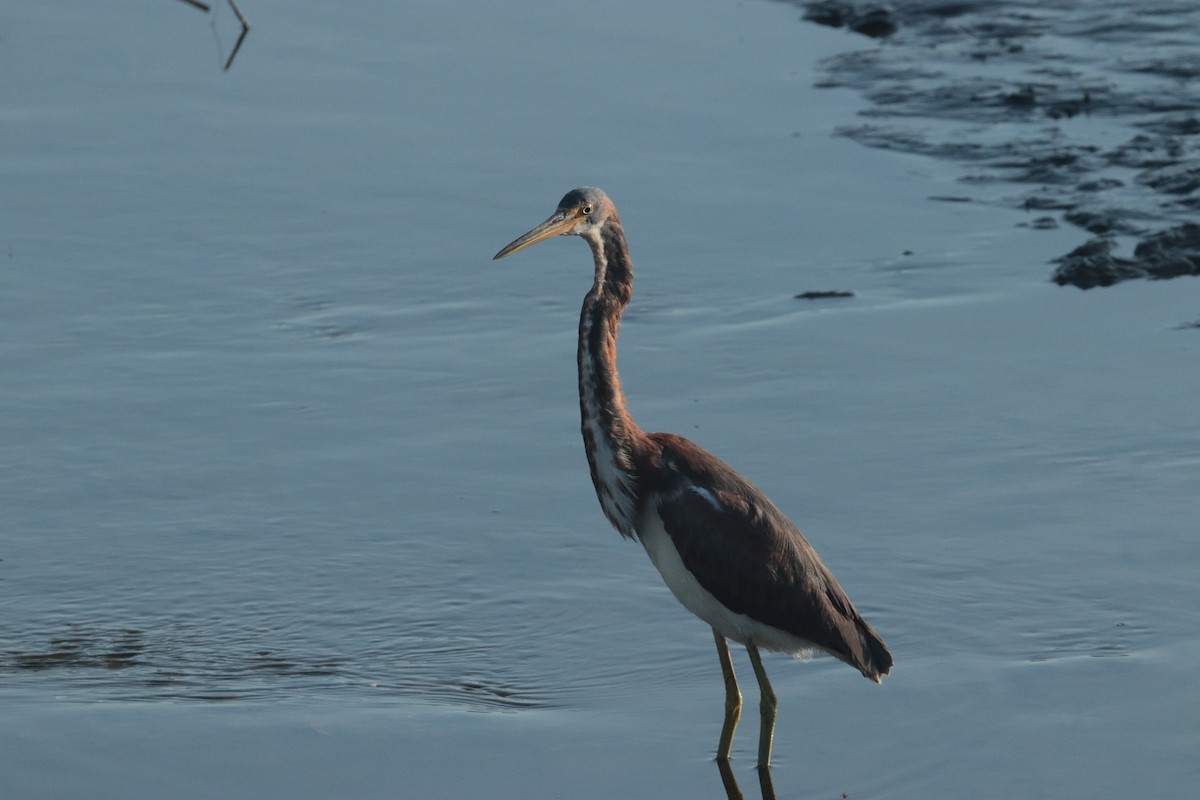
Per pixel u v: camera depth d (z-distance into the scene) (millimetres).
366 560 11961
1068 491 12555
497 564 11906
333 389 14953
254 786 9164
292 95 23344
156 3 27484
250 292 17156
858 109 22922
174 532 12375
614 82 23938
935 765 9234
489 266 17938
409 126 22172
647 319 16438
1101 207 19031
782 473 13086
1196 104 22672
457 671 10570
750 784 9203
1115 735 9383
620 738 9734
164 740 9609
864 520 12266
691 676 10539
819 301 16766
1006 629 10688
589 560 11977
